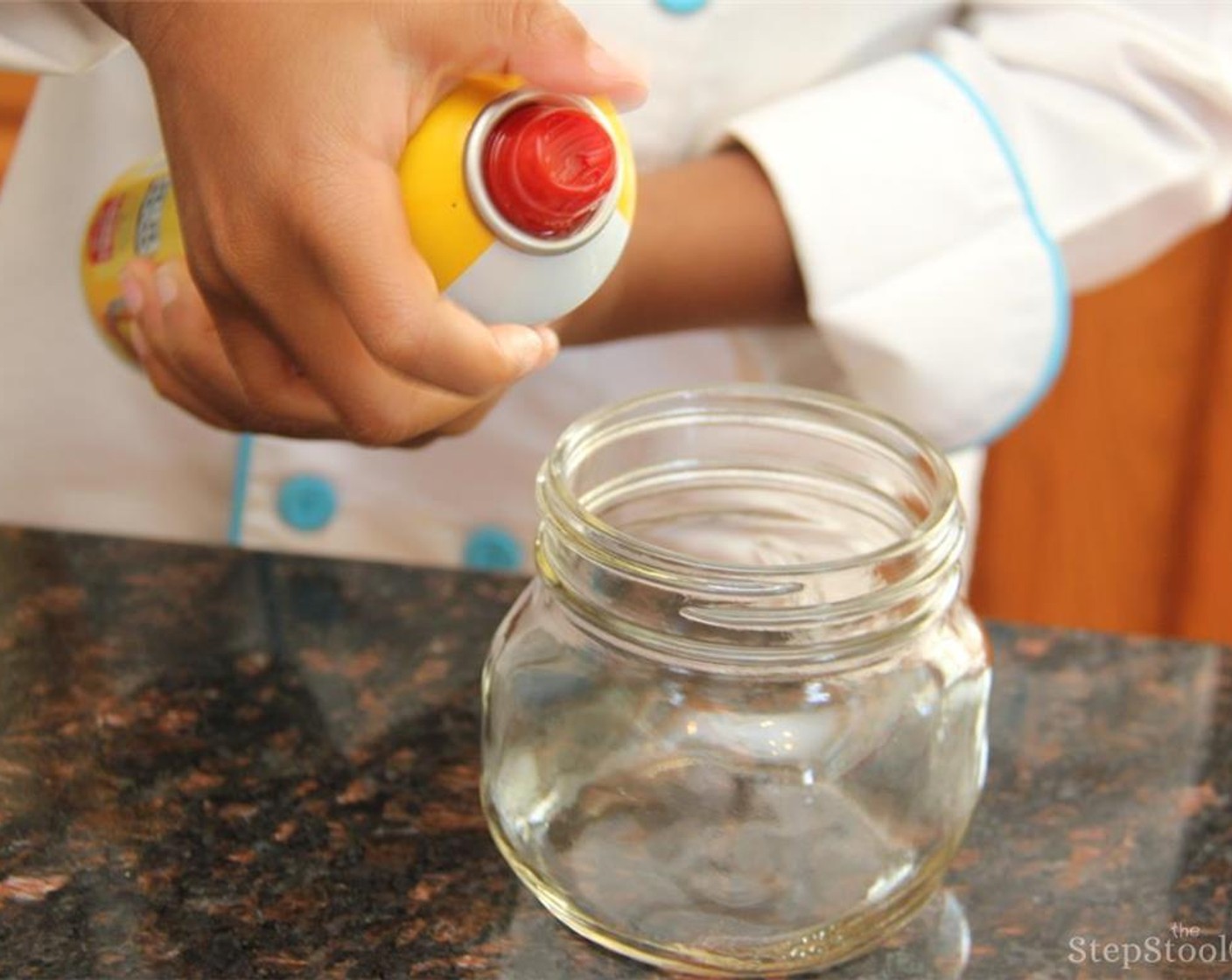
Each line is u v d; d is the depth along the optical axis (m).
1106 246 0.76
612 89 0.41
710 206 0.65
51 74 0.56
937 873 0.46
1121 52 0.70
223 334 0.48
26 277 0.81
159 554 0.64
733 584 0.41
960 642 0.47
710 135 0.75
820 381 0.75
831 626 0.42
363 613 0.61
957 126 0.67
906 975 0.44
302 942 0.44
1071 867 0.49
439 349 0.40
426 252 0.41
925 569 0.43
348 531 0.82
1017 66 0.73
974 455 0.78
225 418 0.56
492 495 0.81
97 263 0.61
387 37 0.40
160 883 0.46
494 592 0.63
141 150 0.78
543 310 0.42
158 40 0.42
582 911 0.44
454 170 0.40
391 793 0.51
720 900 0.44
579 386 0.79
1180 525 1.33
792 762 0.44
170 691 0.55
